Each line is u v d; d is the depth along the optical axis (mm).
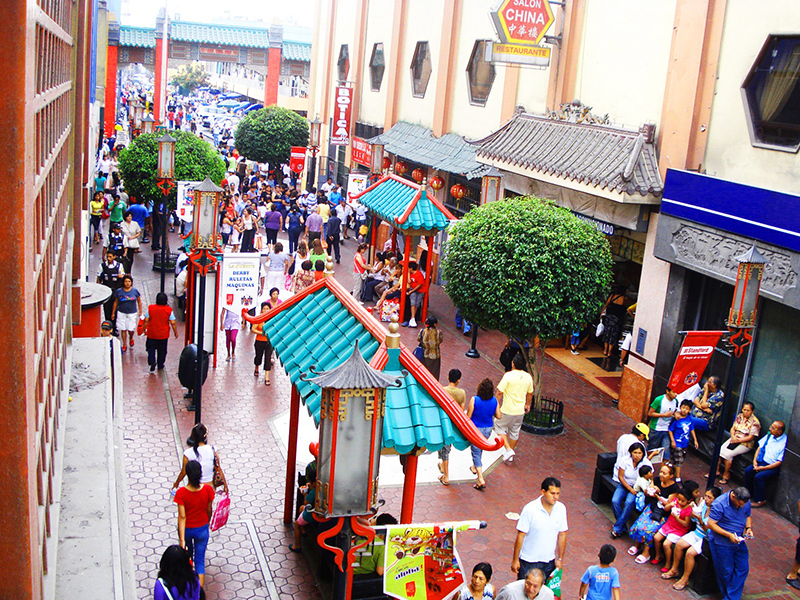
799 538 10047
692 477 12875
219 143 48094
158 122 44875
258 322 10133
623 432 14508
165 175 19016
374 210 21594
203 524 8602
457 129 24828
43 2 4809
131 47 53500
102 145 39656
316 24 41344
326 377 6121
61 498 6305
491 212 13633
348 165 34656
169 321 15531
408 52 28641
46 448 4785
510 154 18031
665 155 14531
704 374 13969
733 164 13016
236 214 26734
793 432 11688
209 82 103312
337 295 9539
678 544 9820
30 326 3279
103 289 13383
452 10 24672
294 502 11102
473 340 18312
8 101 2932
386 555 7309
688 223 13383
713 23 13461
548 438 14047
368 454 6379
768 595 9852
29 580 3359
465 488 12047
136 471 11562
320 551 9422
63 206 7430
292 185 37906
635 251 16891
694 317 14031
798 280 11188
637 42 15828
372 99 32344
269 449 12758
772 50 12281
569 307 13195
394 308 20312
